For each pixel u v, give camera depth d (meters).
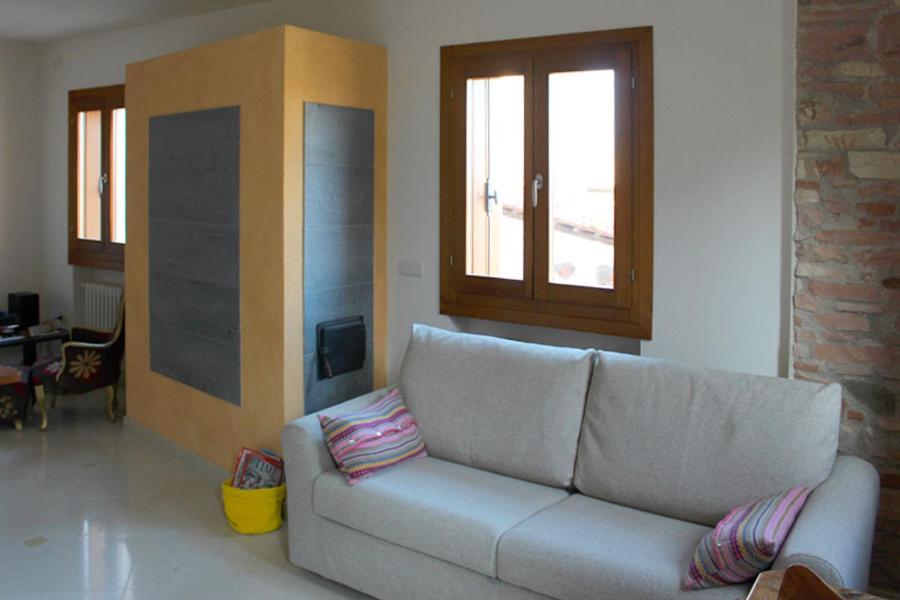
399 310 4.52
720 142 3.38
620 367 3.18
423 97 4.30
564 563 2.62
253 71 4.09
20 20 5.98
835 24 3.11
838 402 2.81
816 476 2.73
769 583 1.85
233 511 3.84
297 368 4.10
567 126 3.82
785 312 3.30
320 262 4.16
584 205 3.80
